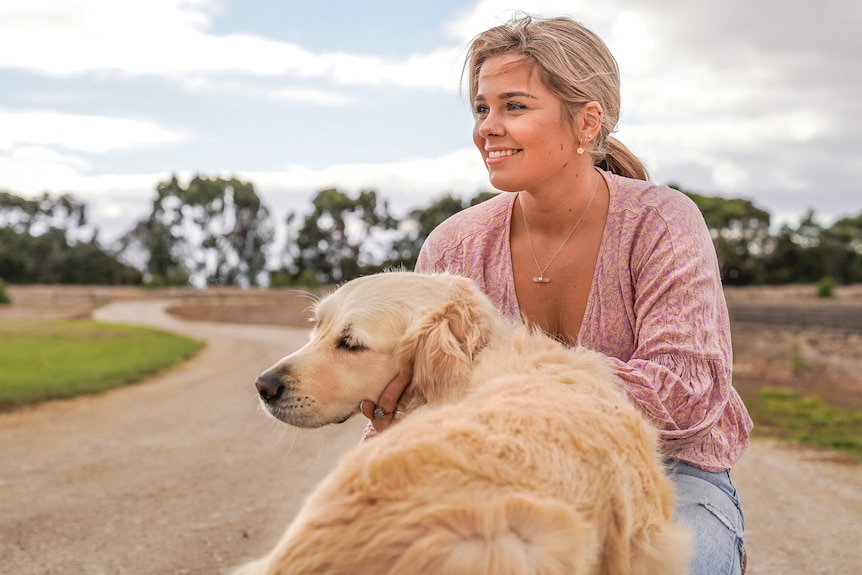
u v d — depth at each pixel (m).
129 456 9.98
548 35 2.36
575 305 2.57
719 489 2.33
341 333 2.29
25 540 6.28
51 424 12.95
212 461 9.59
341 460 1.68
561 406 1.73
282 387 2.29
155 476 8.73
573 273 2.56
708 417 2.21
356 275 2.99
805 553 6.56
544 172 2.40
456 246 2.77
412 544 1.42
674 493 1.98
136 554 5.92
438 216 70.88
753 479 9.62
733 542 2.21
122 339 36.78
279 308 80.25
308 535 1.49
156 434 11.81
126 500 7.59
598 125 2.44
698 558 2.08
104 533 6.47
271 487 8.13
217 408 15.08
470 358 2.12
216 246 138.62
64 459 9.77
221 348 36.56
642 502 1.78
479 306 2.23
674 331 2.26
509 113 2.38
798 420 14.58
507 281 2.66
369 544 1.44
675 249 2.37
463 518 1.43
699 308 2.29
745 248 95.69
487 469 1.52
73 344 32.00
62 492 7.94
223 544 6.17
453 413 1.68
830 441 12.32
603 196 2.54
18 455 10.06
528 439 1.60
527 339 2.15
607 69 2.49
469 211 2.84
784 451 11.70
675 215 2.42
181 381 21.09
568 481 1.58
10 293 92.44
